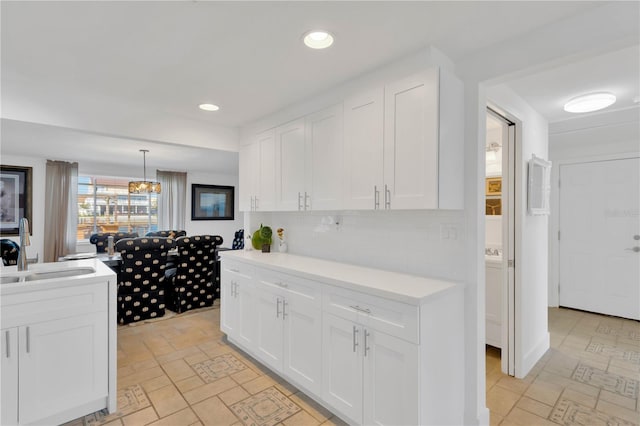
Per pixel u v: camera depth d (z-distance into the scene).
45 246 5.33
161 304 3.82
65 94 2.44
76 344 1.94
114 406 2.03
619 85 2.30
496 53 1.78
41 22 1.58
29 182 5.20
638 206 3.78
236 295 2.90
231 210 7.83
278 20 1.55
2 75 2.18
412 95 1.80
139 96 2.55
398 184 1.87
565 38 1.54
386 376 1.67
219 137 3.30
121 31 1.66
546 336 2.99
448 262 1.96
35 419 1.81
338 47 1.81
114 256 4.06
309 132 2.52
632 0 1.38
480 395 1.87
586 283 4.14
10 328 1.75
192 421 1.94
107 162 5.79
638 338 3.28
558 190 4.32
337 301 1.93
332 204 2.31
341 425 1.90
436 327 1.66
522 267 2.52
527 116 2.62
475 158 1.85
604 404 2.16
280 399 2.16
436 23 1.57
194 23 1.58
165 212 6.67
